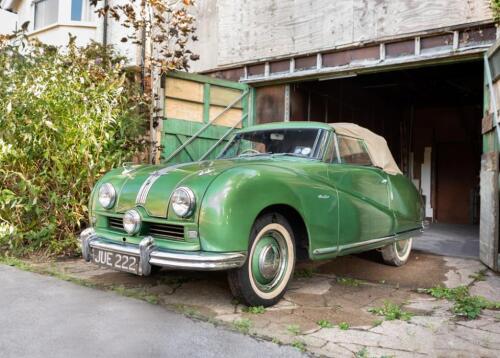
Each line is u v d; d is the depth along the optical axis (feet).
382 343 8.55
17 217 16.28
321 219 11.53
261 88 26.63
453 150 36.22
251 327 9.19
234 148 14.82
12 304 10.30
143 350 7.87
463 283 13.62
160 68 22.09
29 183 15.67
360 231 12.99
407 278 14.30
